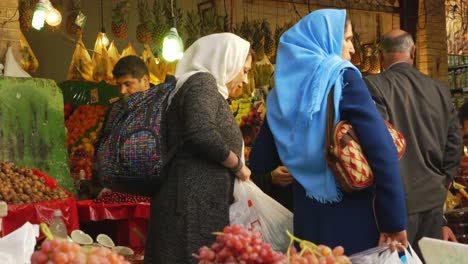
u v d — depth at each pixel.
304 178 2.51
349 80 2.47
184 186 2.80
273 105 2.63
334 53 2.60
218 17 7.25
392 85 3.06
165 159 2.83
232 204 2.88
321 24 2.58
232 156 2.82
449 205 4.67
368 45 7.78
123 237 4.65
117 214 4.48
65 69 9.29
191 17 7.22
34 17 5.11
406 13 7.93
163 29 6.84
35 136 4.95
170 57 5.59
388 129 2.57
